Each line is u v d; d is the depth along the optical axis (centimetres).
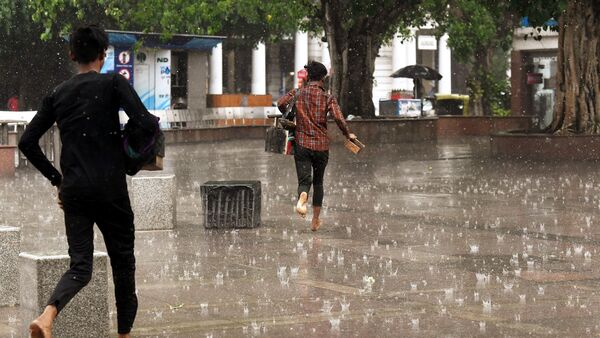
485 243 1400
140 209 1568
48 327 743
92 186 768
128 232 800
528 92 5097
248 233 1525
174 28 4291
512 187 2219
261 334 874
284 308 982
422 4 4769
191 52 4825
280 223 1641
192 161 3198
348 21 4419
